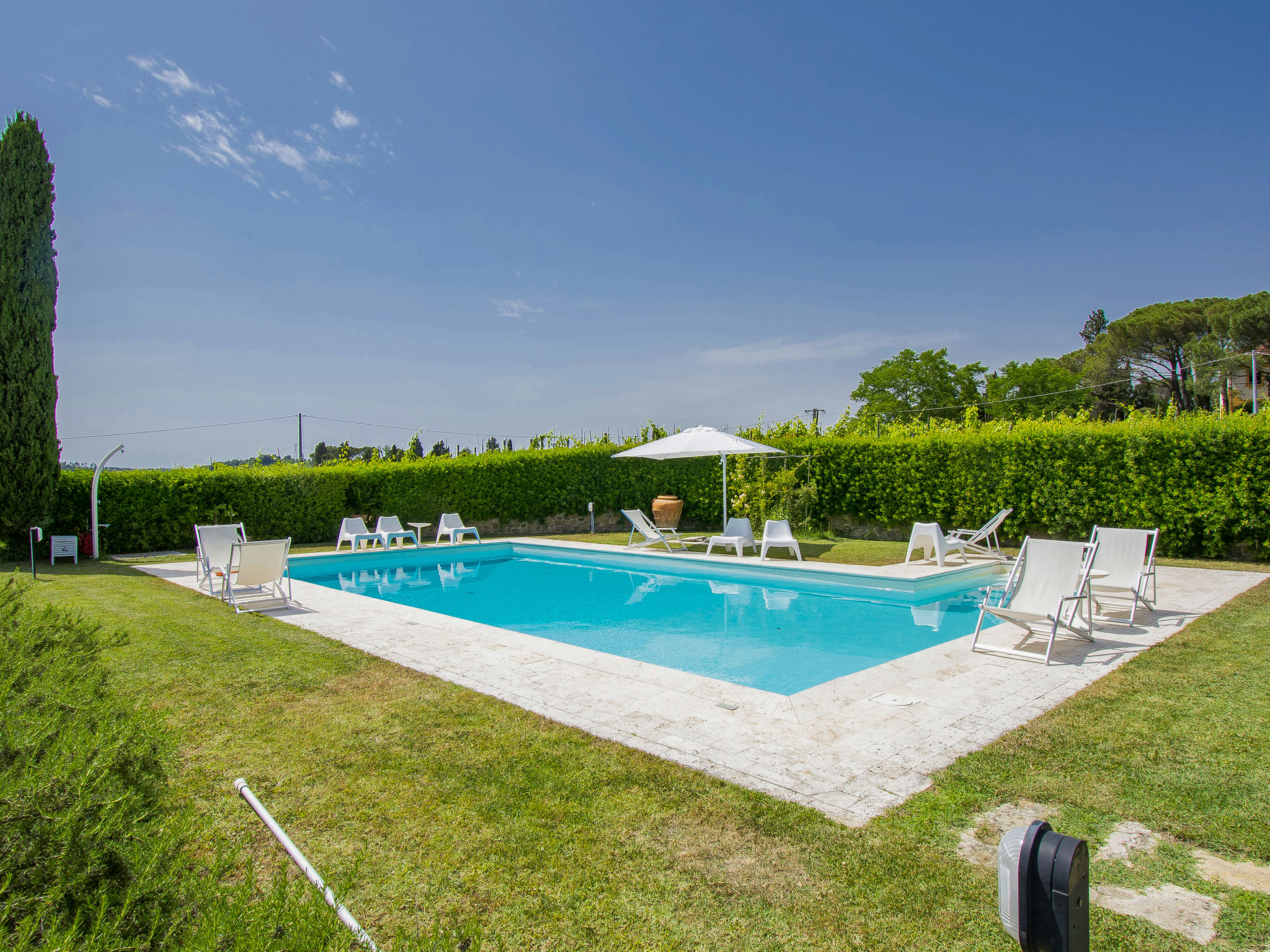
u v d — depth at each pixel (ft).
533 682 16.74
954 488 48.55
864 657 21.77
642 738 13.12
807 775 11.44
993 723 13.71
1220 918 7.69
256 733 13.42
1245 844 9.17
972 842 9.34
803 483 55.52
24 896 5.12
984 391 179.32
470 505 61.46
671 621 27.86
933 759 12.01
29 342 44.70
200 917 5.19
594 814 10.16
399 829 9.77
